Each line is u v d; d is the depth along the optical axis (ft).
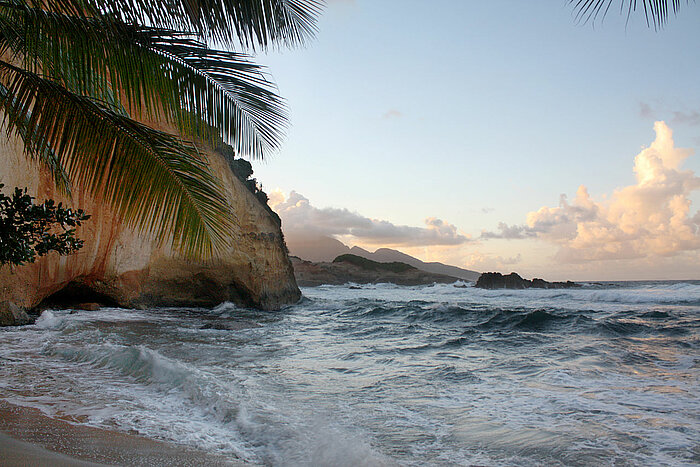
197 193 16.15
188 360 28.84
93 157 14.35
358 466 12.34
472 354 32.45
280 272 81.00
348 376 25.07
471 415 17.66
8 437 12.36
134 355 25.72
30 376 22.13
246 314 67.46
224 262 70.69
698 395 20.47
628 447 14.20
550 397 20.30
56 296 57.06
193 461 11.97
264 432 15.10
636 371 25.86
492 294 148.25
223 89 17.13
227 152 82.07
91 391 19.74
